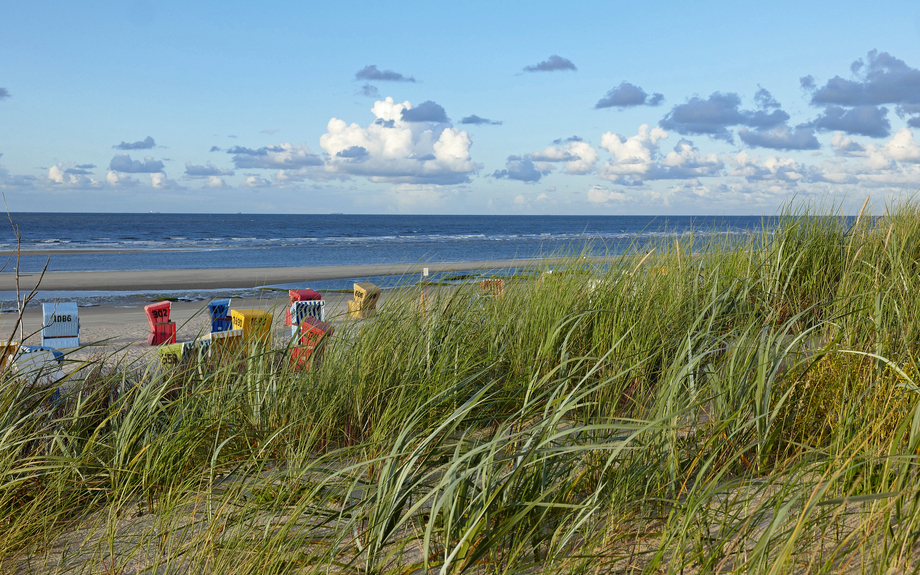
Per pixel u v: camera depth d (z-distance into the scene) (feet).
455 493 7.07
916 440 6.51
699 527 6.42
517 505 6.98
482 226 430.20
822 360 9.71
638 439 8.02
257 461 9.01
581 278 15.07
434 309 13.51
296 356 13.17
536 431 7.32
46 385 11.29
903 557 5.89
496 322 13.51
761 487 7.30
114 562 7.75
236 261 130.31
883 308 10.82
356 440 11.06
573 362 11.06
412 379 11.53
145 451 9.72
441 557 7.14
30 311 52.37
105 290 78.13
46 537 8.29
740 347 9.25
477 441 8.50
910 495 6.22
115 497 8.73
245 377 12.09
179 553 7.38
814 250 16.61
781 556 5.11
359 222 522.47
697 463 8.22
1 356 11.57
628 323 12.37
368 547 6.97
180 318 48.93
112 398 12.01
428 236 267.39
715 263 16.35
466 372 11.04
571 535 6.58
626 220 645.10
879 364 9.09
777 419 9.03
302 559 7.16
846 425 7.88
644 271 15.85
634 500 7.32
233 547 7.23
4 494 8.96
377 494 7.17
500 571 6.84
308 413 10.96
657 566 6.11
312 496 7.23
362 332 13.08
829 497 6.98
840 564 6.03
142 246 181.06
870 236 17.74
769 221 20.34
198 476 9.14
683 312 13.26
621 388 10.16
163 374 10.94
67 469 9.21
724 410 8.70
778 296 14.02
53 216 615.16
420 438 8.95
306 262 128.77
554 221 610.24
